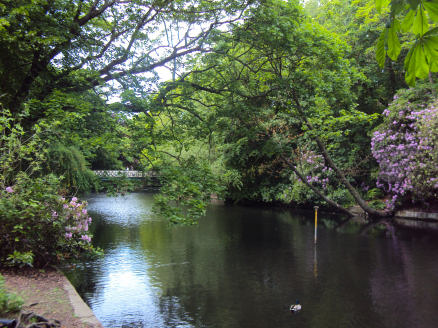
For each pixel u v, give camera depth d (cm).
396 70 2169
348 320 667
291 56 1184
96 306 728
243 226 1733
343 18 2575
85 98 890
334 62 1371
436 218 1809
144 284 866
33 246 805
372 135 2111
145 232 1561
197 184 764
